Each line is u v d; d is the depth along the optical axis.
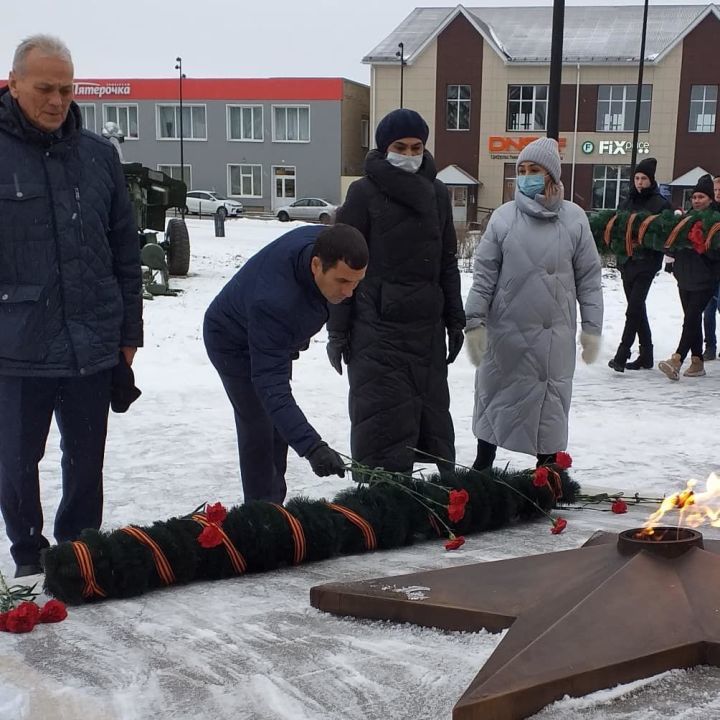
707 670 1.83
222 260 19.19
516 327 4.34
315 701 1.81
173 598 2.52
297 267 3.04
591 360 4.48
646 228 7.59
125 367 3.40
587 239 4.44
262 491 3.75
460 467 3.84
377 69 38.59
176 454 5.30
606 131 37.59
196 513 2.86
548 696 1.69
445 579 2.31
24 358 3.04
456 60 37.94
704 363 8.66
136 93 47.91
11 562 3.54
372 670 1.94
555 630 1.85
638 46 37.31
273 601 2.46
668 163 37.22
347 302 4.23
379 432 4.17
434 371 4.27
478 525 3.31
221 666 1.99
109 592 2.50
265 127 47.25
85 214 3.11
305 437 2.95
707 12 35.72
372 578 2.45
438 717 1.74
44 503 4.35
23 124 2.97
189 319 11.21
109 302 3.23
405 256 4.11
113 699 1.83
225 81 47.09
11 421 3.12
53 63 2.88
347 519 3.01
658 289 14.00
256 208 48.22
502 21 40.53
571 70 37.34
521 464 5.20
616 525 3.44
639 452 5.32
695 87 36.44
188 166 48.41
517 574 2.26
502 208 4.45
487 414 4.50
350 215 4.13
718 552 2.31
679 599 1.95
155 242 14.49
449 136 38.59
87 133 3.19
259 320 3.03
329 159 46.88
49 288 3.06
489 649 2.00
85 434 3.28
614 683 1.76
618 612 1.91
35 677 1.94
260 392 3.04
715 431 5.87
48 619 2.29
